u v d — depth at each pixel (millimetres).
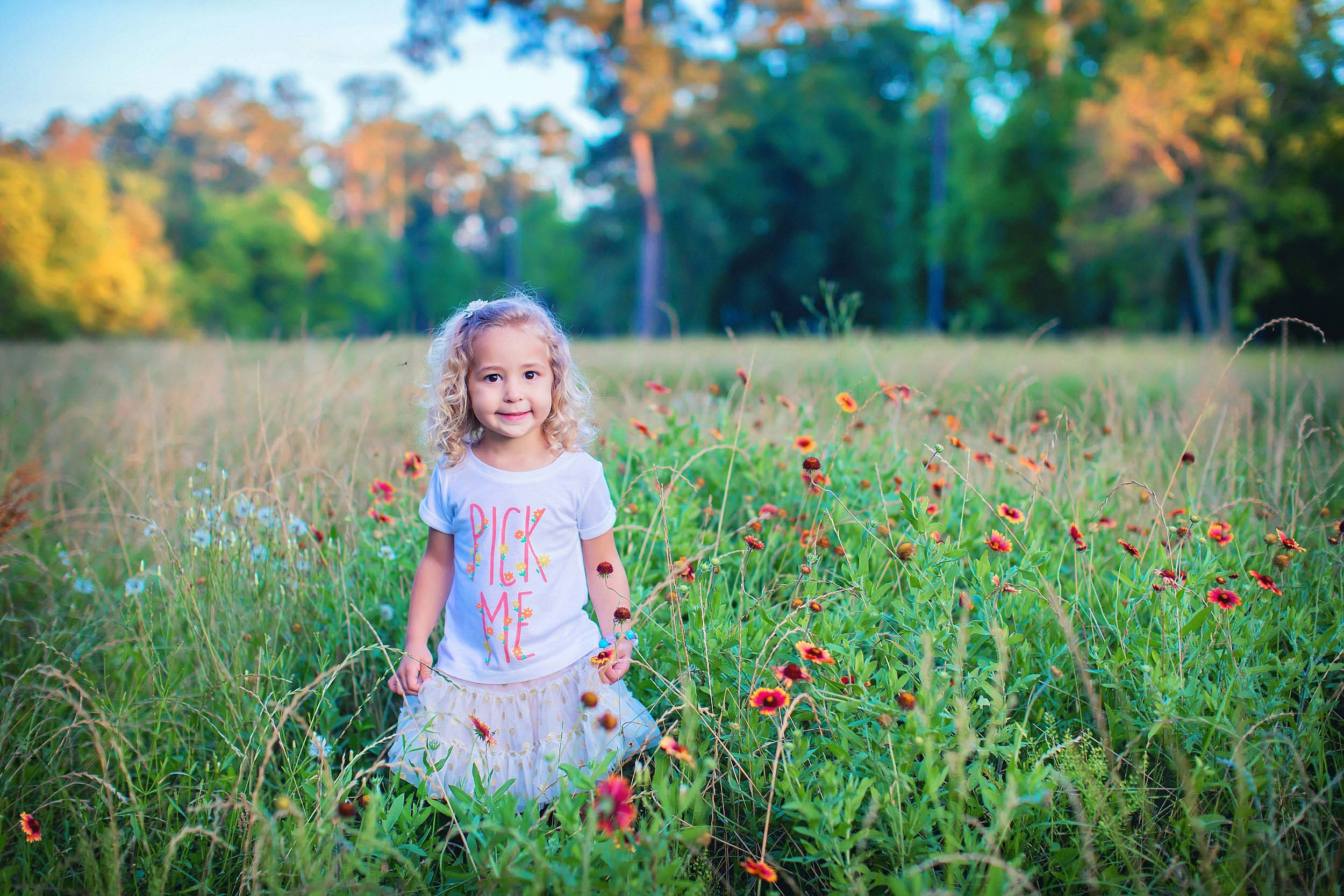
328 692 2213
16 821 1874
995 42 22625
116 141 57406
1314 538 2492
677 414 3432
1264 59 17688
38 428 4551
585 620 2061
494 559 1998
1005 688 1787
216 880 1742
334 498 2838
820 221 33625
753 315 35562
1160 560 2203
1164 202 19062
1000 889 1363
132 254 34750
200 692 2086
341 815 1553
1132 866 1562
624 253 34719
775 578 2359
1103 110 19078
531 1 29031
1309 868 1639
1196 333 20438
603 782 1489
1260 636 2002
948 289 29844
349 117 64875
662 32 30016
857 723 1765
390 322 52031
